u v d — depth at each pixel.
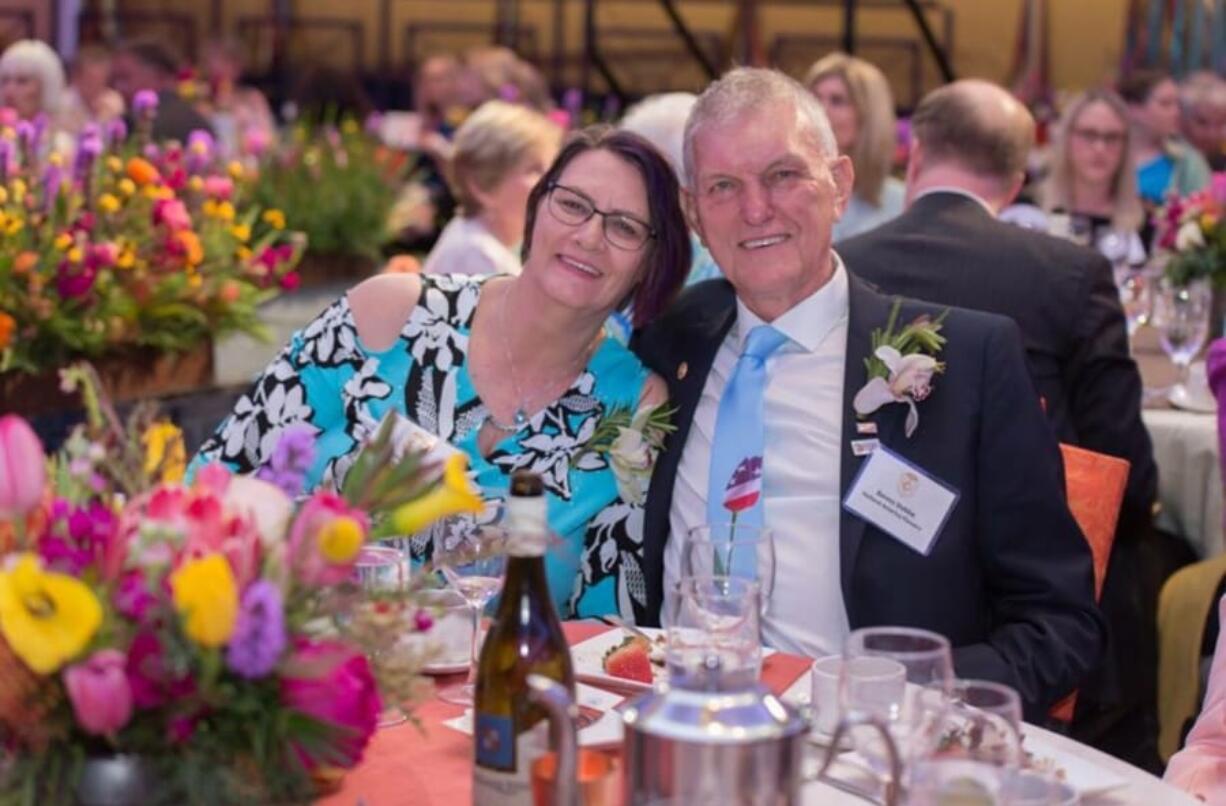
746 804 1.24
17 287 3.55
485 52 7.90
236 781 1.28
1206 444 3.37
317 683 1.30
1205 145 6.83
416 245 6.97
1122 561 3.14
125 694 1.23
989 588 2.29
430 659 1.43
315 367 2.46
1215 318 4.14
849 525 2.23
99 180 3.79
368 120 8.88
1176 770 1.95
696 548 1.83
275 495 1.36
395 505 1.42
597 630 2.04
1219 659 2.02
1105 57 11.19
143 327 3.83
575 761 1.29
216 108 8.50
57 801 1.28
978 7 11.53
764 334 2.35
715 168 2.28
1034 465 2.23
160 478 1.42
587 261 2.28
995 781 1.28
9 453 1.25
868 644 1.50
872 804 1.49
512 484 1.41
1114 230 5.14
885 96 5.02
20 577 1.23
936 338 2.25
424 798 1.52
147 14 11.89
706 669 1.32
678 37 11.95
